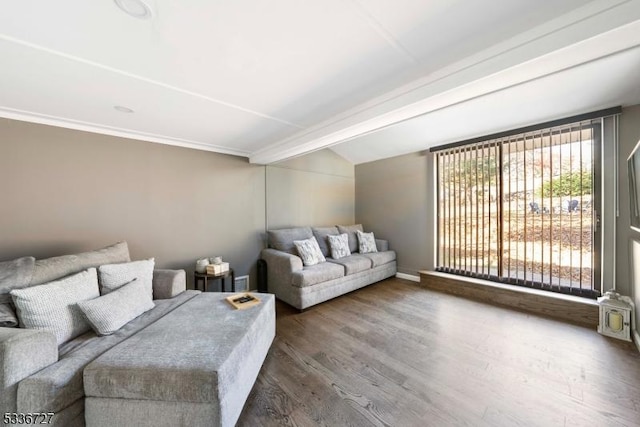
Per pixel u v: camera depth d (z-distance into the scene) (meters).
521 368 1.79
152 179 2.80
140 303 1.86
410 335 2.30
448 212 3.70
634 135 2.28
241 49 1.36
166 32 1.21
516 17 1.18
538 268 2.87
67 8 1.05
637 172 1.90
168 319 1.74
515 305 2.90
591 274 2.53
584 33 1.13
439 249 3.84
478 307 2.94
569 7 1.13
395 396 1.54
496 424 1.33
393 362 1.89
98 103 1.95
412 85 1.75
